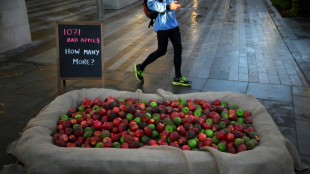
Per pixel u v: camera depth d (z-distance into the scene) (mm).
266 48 7262
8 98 4484
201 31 9164
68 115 3406
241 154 2486
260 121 3203
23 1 7305
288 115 3967
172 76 5469
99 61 4180
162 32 4520
